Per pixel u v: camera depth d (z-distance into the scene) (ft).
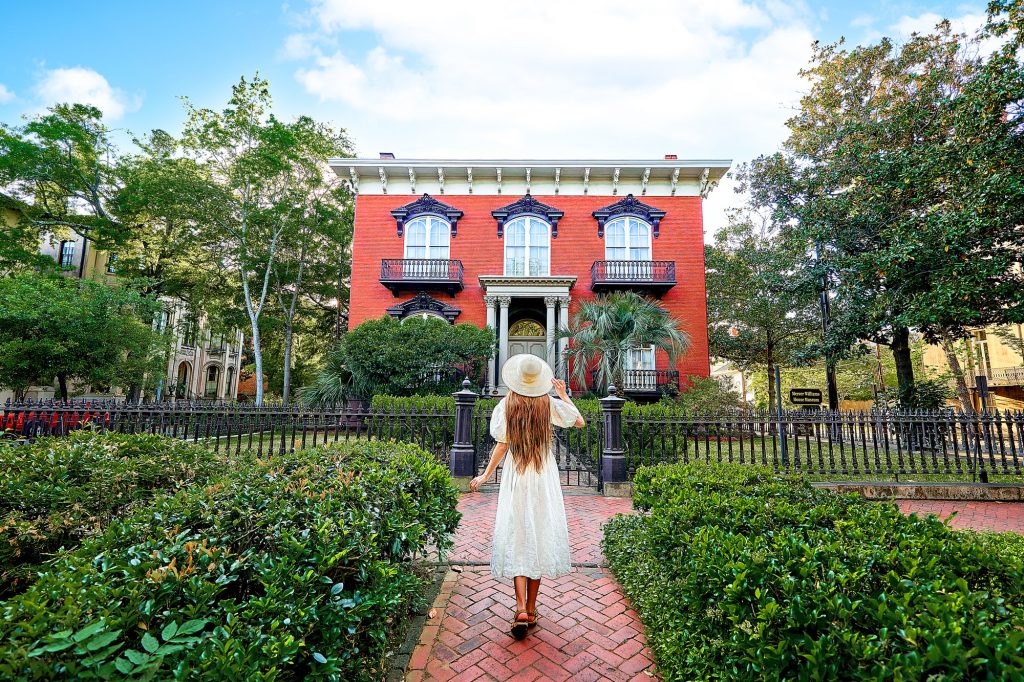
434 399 30.81
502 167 57.16
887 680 3.79
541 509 8.80
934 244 31.94
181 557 5.49
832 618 4.66
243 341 102.32
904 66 42.68
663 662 7.30
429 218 58.34
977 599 4.51
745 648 4.98
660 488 10.75
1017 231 30.78
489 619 9.53
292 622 4.96
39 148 55.06
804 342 64.75
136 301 45.03
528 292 53.72
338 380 42.73
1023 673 3.40
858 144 37.47
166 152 59.93
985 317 33.50
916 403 38.65
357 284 57.26
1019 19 26.84
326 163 63.98
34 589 4.42
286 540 6.04
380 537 7.55
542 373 9.24
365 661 6.72
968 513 18.28
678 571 7.70
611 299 49.98
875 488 20.31
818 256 42.63
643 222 57.67
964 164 30.48
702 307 55.57
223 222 56.90
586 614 9.79
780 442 21.50
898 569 5.57
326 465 10.27
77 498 9.48
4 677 3.28
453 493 11.76
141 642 3.86
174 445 12.89
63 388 41.96
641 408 23.80
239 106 55.67
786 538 6.59
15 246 55.83
